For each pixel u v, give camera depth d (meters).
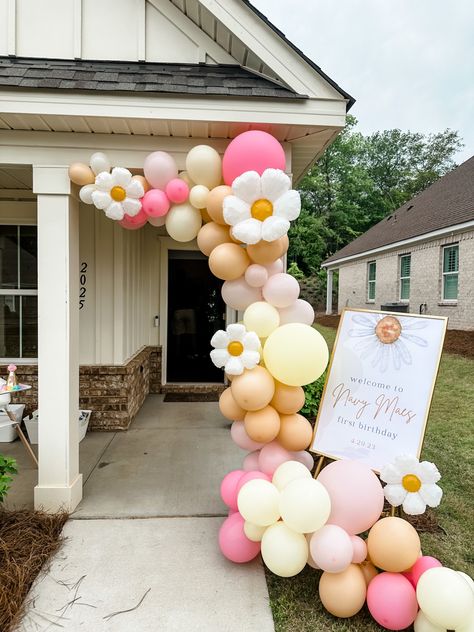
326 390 2.53
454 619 1.65
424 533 2.69
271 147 2.34
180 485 3.29
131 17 2.98
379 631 1.88
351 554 1.86
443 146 32.97
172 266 6.68
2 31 2.91
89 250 4.68
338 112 2.64
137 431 4.68
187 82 2.66
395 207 28.62
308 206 28.05
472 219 9.32
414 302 12.41
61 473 2.78
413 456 2.09
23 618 1.90
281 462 2.36
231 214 2.22
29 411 4.76
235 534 2.21
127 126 2.67
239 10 2.61
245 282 2.53
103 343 4.73
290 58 2.60
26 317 4.83
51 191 2.73
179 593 2.07
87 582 2.14
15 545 2.37
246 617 1.93
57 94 2.49
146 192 2.61
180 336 6.75
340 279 19.25
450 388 6.40
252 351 2.23
